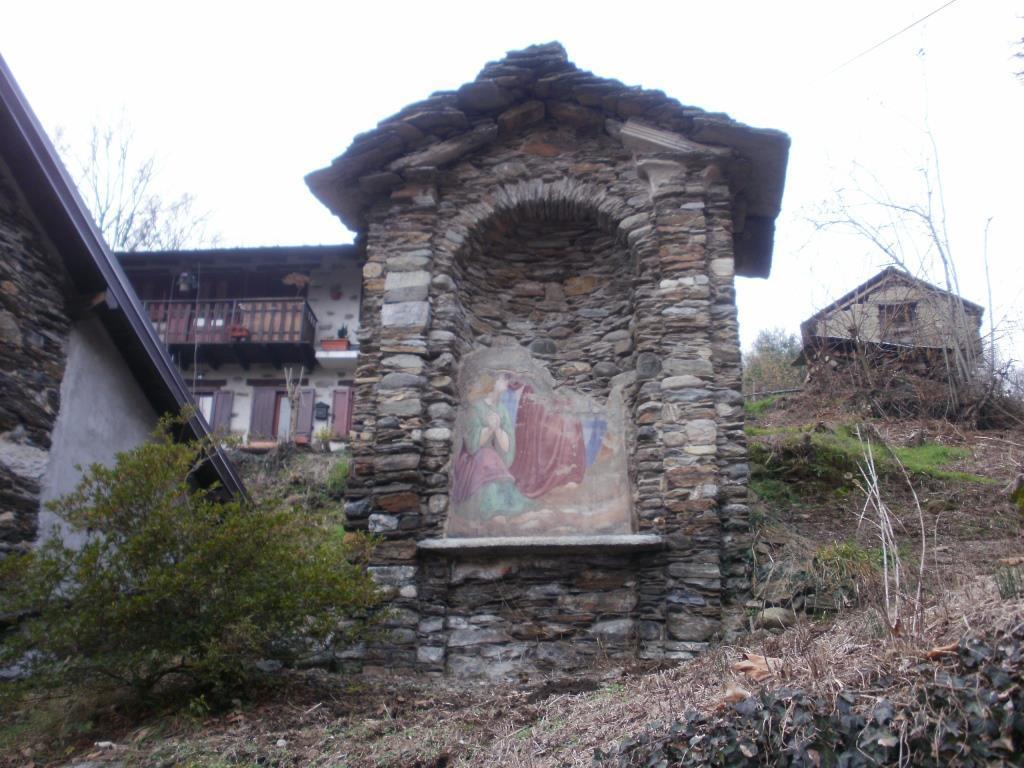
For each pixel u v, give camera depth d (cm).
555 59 964
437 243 937
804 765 390
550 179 954
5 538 797
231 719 622
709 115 922
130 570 639
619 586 809
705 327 863
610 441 899
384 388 879
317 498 1672
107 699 668
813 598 774
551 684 701
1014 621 422
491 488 884
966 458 1320
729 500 823
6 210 841
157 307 2173
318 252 2133
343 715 636
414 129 947
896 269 1792
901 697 404
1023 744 365
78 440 916
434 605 810
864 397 1662
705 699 480
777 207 1023
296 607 645
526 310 982
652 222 910
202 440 728
